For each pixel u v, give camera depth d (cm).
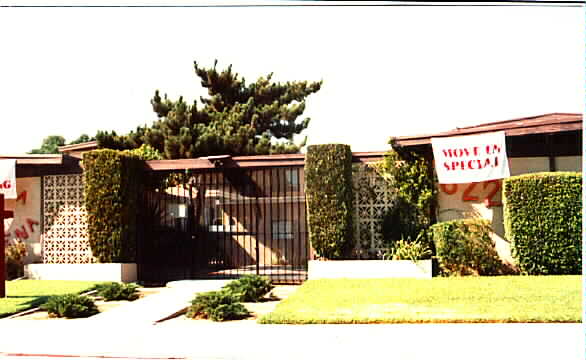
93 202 1497
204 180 1750
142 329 862
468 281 1238
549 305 910
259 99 2658
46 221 1603
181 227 1914
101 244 1486
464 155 1373
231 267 1866
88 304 1026
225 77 2564
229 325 884
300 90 2688
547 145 1416
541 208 1312
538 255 1310
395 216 1452
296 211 2130
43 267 1524
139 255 1588
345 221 1424
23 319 983
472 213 1438
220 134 2298
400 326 821
